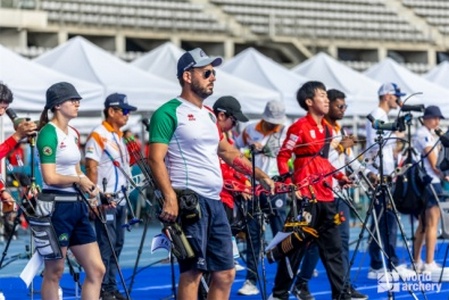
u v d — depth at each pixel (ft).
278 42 215.72
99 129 61.16
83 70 98.73
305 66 119.96
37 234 46.60
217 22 212.64
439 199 70.59
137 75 99.19
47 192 47.19
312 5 222.07
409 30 229.86
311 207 55.77
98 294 48.06
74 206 47.24
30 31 190.29
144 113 112.68
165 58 112.98
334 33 221.87
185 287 43.24
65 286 68.80
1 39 183.93
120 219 60.85
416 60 232.32
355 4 226.17
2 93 48.21
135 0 203.82
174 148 42.91
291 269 56.95
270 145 68.39
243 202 59.11
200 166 42.91
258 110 105.50
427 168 71.31
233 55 213.87
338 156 59.67
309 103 57.67
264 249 61.46
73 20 195.31
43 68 91.61
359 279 72.28
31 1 187.11
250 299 63.57
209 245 43.39
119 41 200.85
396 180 68.28
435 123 71.61
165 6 207.72
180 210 42.29
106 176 60.90
